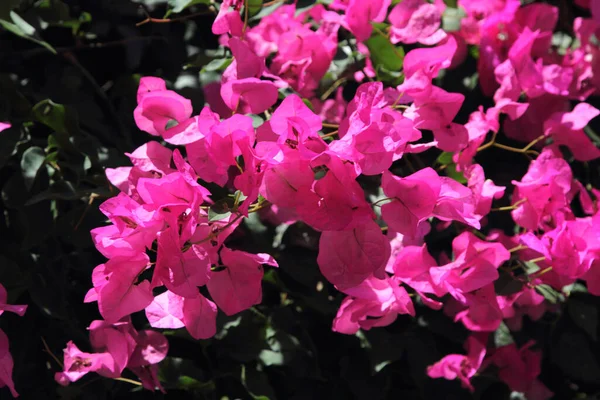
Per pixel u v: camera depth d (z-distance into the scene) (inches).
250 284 33.6
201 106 39.8
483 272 35.3
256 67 34.6
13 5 38.1
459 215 32.9
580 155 39.3
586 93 41.3
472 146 37.3
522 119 40.7
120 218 32.3
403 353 40.6
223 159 32.5
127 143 40.0
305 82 38.5
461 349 40.3
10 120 38.6
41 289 38.0
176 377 38.8
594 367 41.3
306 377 39.8
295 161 31.9
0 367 34.1
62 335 38.8
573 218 37.2
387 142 31.8
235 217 33.0
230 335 39.1
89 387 38.6
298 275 39.0
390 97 35.6
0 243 38.4
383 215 32.8
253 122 35.8
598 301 40.9
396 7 37.5
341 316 35.9
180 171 32.6
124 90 40.6
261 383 39.2
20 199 37.9
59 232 38.2
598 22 40.7
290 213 37.6
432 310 40.0
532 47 41.3
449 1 42.0
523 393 41.3
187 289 31.9
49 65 40.3
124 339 36.2
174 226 32.0
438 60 34.8
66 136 37.8
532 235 36.2
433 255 39.8
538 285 38.7
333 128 39.7
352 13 36.9
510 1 40.0
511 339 40.1
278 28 39.2
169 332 38.4
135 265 32.7
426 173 32.4
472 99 40.9
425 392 40.6
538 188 36.9
